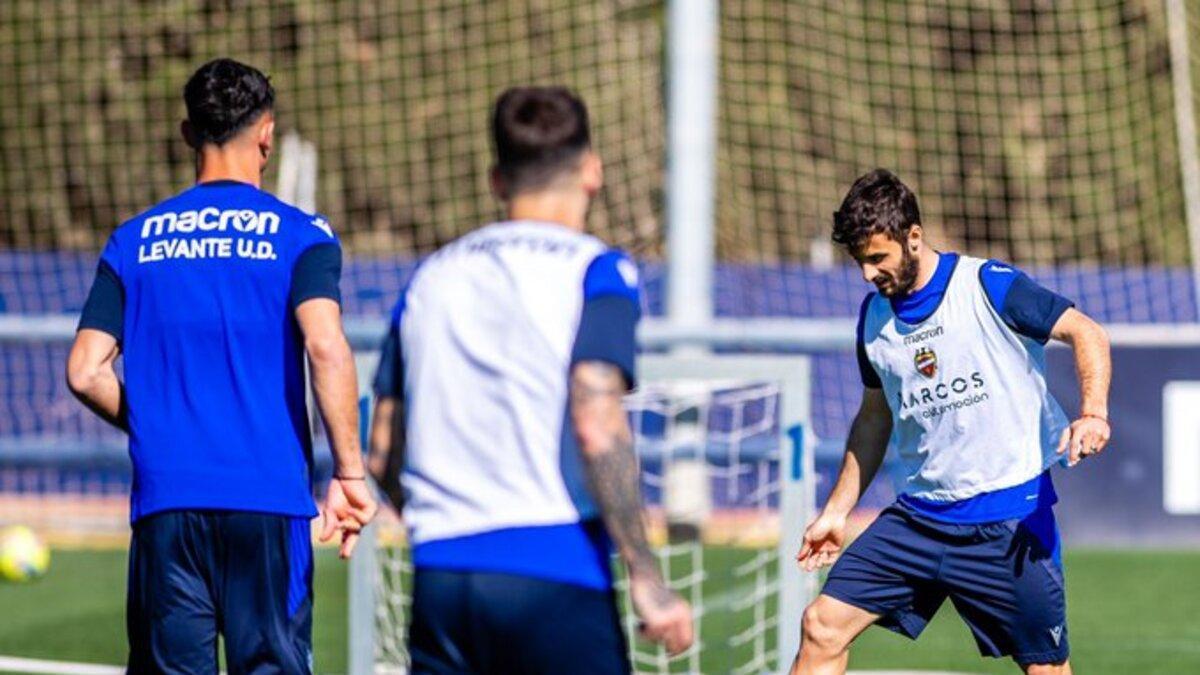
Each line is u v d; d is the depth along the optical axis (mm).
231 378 16312
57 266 55938
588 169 13141
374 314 51125
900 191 18000
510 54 70500
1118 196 71562
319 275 16297
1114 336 38281
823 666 19234
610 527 12242
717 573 35812
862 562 19031
